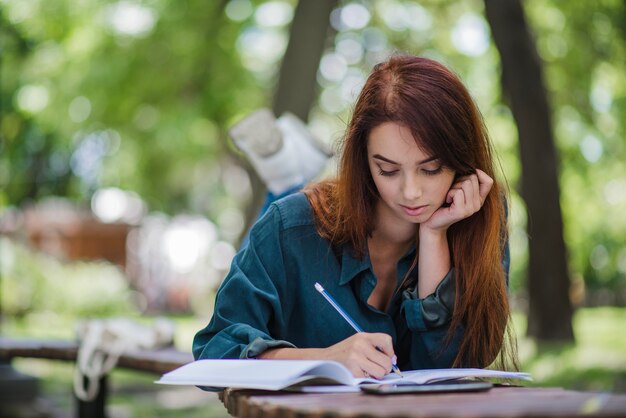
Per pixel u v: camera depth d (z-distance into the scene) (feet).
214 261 97.96
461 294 8.82
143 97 56.24
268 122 14.39
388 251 9.11
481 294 8.82
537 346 39.01
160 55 54.49
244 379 7.11
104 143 66.90
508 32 38.19
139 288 100.22
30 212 89.45
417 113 7.93
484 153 8.57
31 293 66.28
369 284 8.84
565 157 59.26
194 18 53.83
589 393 7.06
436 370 8.50
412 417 5.70
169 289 99.91
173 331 16.99
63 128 58.23
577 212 71.82
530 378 8.29
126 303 72.08
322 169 15.20
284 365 7.27
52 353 16.52
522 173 40.19
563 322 41.27
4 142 73.41
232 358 8.23
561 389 7.47
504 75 39.17
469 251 8.86
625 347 40.81
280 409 6.25
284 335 8.93
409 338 9.24
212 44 54.49
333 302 8.68
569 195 66.44
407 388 7.11
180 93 57.52
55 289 67.46
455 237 8.93
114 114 56.75
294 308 9.02
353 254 8.80
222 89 57.06
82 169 84.74
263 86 58.49
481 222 8.82
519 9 38.14
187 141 60.64
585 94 52.95
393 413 5.76
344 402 6.50
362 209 8.62
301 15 35.47
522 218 55.52
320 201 8.96
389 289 9.23
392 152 8.03
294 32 35.53
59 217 91.15
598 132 57.47
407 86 8.03
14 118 69.15
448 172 8.26
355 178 8.57
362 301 8.90
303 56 35.42
